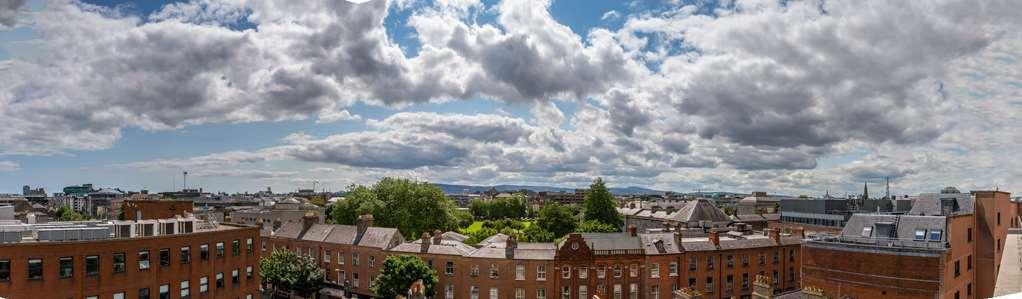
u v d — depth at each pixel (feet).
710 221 515.91
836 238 229.25
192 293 214.07
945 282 193.06
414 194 501.15
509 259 304.30
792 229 384.47
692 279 321.73
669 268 314.76
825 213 501.56
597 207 568.82
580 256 303.68
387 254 335.88
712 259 329.11
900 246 204.95
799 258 363.97
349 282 360.07
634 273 310.24
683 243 328.49
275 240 407.85
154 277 199.41
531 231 492.95
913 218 211.20
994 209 217.97
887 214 226.79
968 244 213.66
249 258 248.11
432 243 335.67
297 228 408.05
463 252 316.19
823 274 221.46
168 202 258.16
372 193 505.66
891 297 201.57
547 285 301.43
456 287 311.68
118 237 201.26
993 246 217.36
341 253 366.02
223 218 592.19
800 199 533.14
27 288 169.58
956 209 229.04
